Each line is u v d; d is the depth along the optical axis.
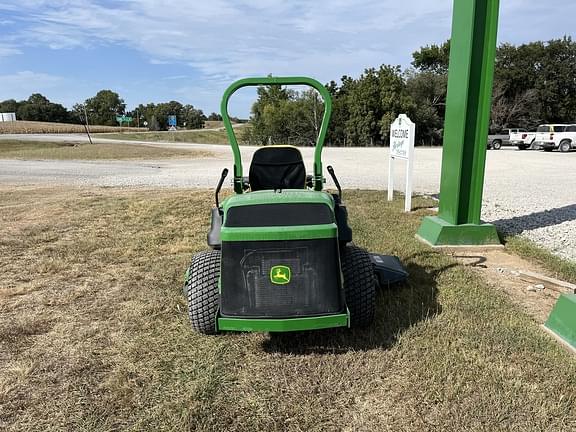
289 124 46.84
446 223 5.86
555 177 13.25
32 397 2.71
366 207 8.26
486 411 2.47
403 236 6.17
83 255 5.56
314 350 3.16
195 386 2.74
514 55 45.09
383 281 4.09
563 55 44.69
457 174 5.66
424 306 3.80
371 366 2.92
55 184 12.58
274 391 2.70
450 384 2.70
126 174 15.47
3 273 4.94
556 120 46.41
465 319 3.54
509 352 3.08
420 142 43.59
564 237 6.29
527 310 3.86
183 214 7.93
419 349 3.10
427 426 2.38
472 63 5.40
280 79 3.57
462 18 5.47
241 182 3.72
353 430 2.38
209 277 3.33
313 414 2.50
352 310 3.27
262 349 3.19
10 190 11.22
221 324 2.90
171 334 3.45
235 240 2.88
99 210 8.31
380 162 19.22
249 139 47.72
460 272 4.68
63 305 4.07
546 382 2.74
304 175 4.01
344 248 3.45
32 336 3.48
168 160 22.52
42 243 6.15
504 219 7.43
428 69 51.50
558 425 2.38
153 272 4.91
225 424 2.44
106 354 3.19
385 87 41.22
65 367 3.03
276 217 2.93
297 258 2.87
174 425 2.43
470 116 5.55
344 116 44.81
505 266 5.09
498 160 19.64
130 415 2.53
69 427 2.45
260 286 2.89
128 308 3.96
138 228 6.96
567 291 4.25
